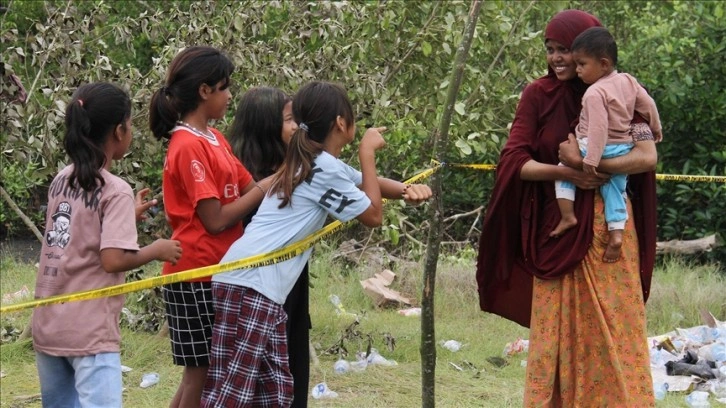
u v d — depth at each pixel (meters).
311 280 13.09
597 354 6.85
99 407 5.91
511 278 7.29
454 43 10.96
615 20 18.34
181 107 6.61
